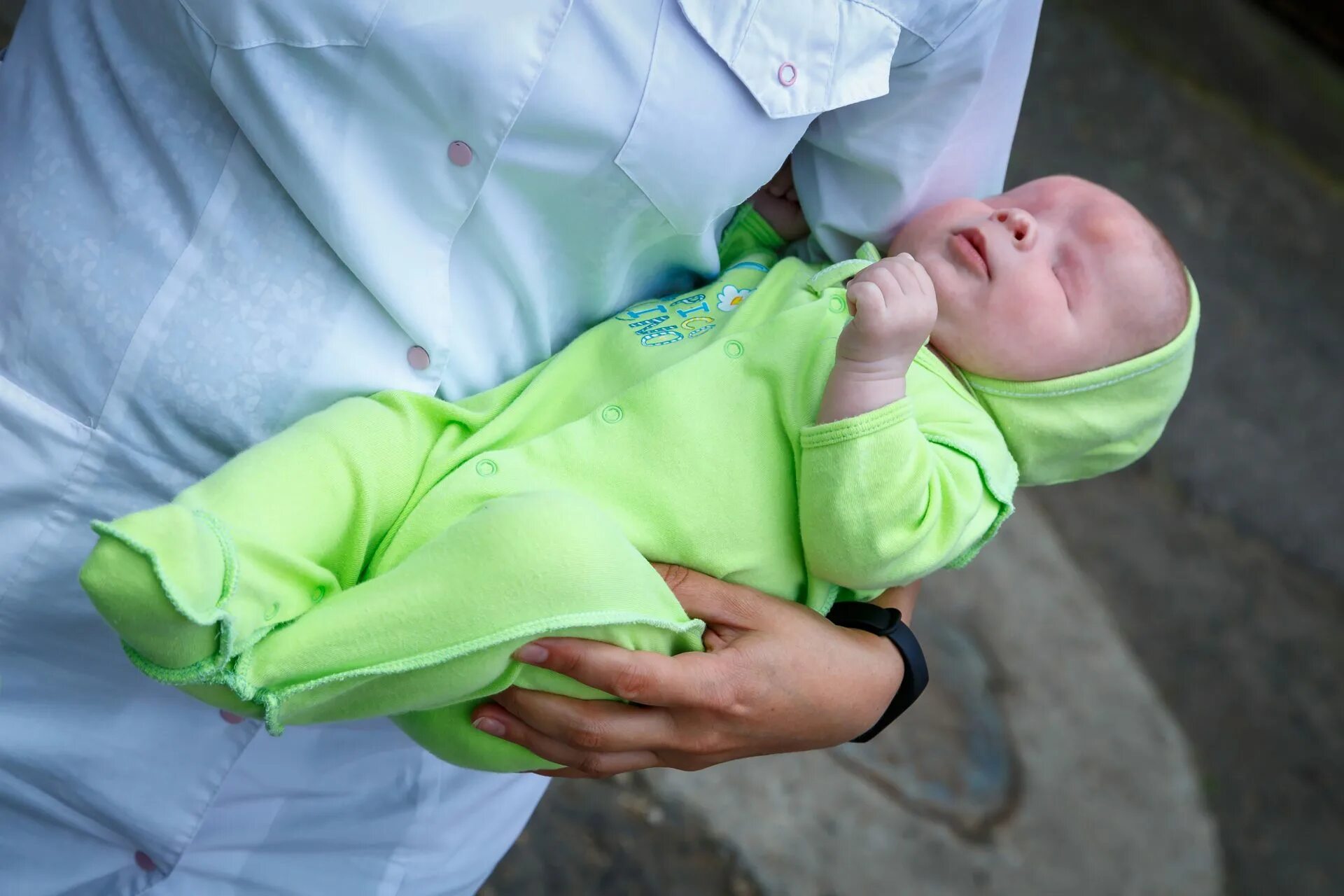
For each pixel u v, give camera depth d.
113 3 1.07
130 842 1.34
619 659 1.07
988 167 1.49
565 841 2.34
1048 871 2.73
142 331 1.06
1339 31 5.16
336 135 1.03
